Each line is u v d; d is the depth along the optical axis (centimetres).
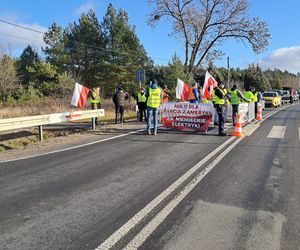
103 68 5375
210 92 1667
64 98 3691
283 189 619
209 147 1032
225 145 1066
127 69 5294
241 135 1269
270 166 789
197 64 3781
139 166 788
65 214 501
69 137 1265
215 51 3747
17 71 5750
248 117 1752
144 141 1148
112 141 1151
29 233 439
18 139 1317
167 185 640
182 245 407
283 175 712
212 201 555
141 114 1905
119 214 501
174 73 3750
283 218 488
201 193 595
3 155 931
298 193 597
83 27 5578
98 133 1365
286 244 411
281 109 3319
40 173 729
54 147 1048
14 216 494
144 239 423
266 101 3688
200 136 1263
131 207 529
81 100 1484
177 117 1432
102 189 617
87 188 623
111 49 5328
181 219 483
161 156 898
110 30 5431
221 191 605
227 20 3562
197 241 417
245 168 770
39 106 2928
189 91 1703
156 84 1302
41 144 1118
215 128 1503
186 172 734
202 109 1380
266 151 969
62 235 434
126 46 5250
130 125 1664
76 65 5803
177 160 850
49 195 584
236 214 501
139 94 1902
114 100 1803
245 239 423
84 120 2109
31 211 512
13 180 675
